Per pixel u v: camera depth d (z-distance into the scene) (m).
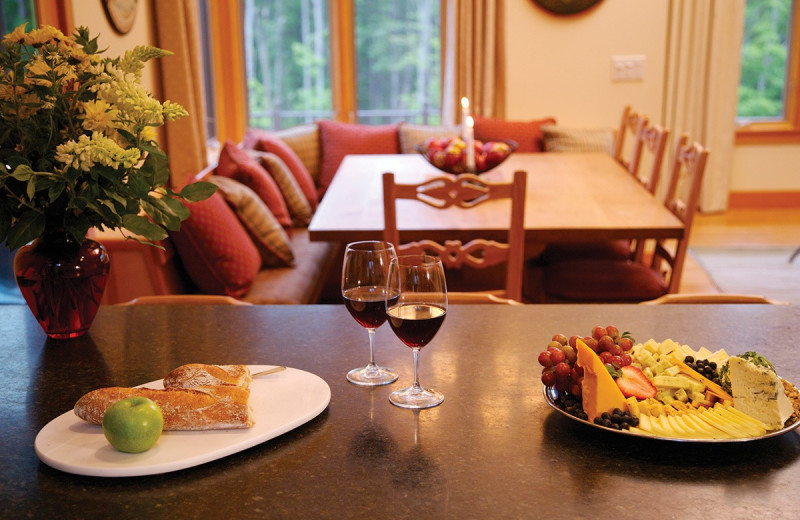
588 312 1.58
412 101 5.78
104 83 1.27
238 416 1.03
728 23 5.77
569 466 0.98
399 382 1.24
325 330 1.48
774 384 1.01
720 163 6.06
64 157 1.17
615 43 5.42
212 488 0.94
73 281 1.39
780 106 6.24
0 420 1.12
